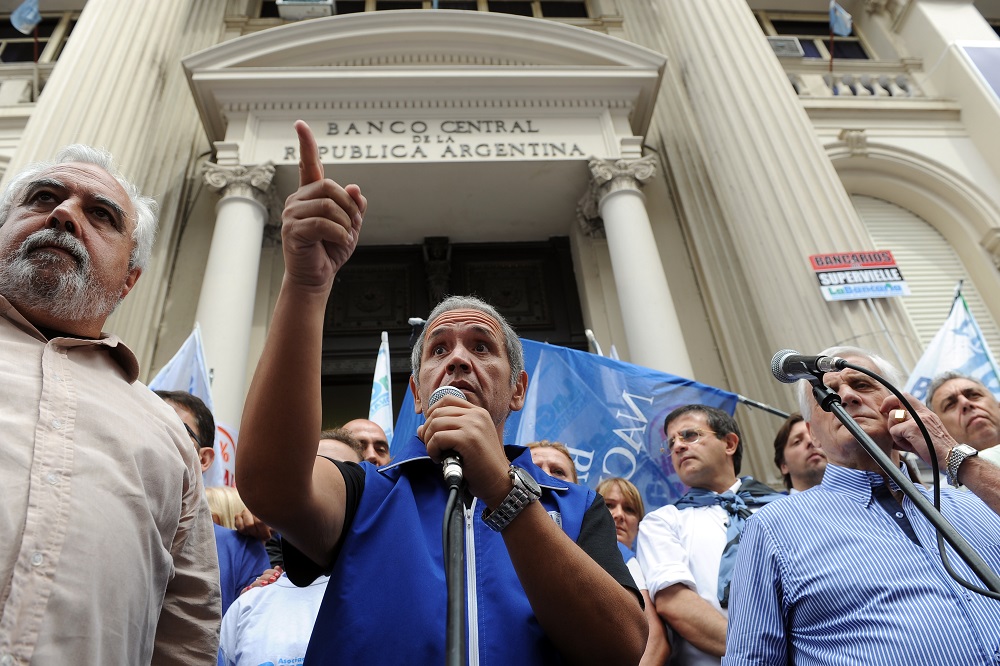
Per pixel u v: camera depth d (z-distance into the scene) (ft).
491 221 25.68
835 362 6.30
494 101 23.97
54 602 4.08
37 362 5.02
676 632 8.15
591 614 4.15
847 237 20.04
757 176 21.77
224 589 8.01
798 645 6.25
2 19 30.81
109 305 6.03
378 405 14.37
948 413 10.73
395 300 25.50
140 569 4.65
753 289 21.56
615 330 23.98
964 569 5.97
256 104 22.91
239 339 19.31
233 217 21.13
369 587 4.51
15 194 6.12
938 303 25.94
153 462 5.08
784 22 35.12
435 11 25.14
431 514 5.06
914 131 28.55
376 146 22.74
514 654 4.28
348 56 24.97
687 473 10.21
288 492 4.44
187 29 28.27
